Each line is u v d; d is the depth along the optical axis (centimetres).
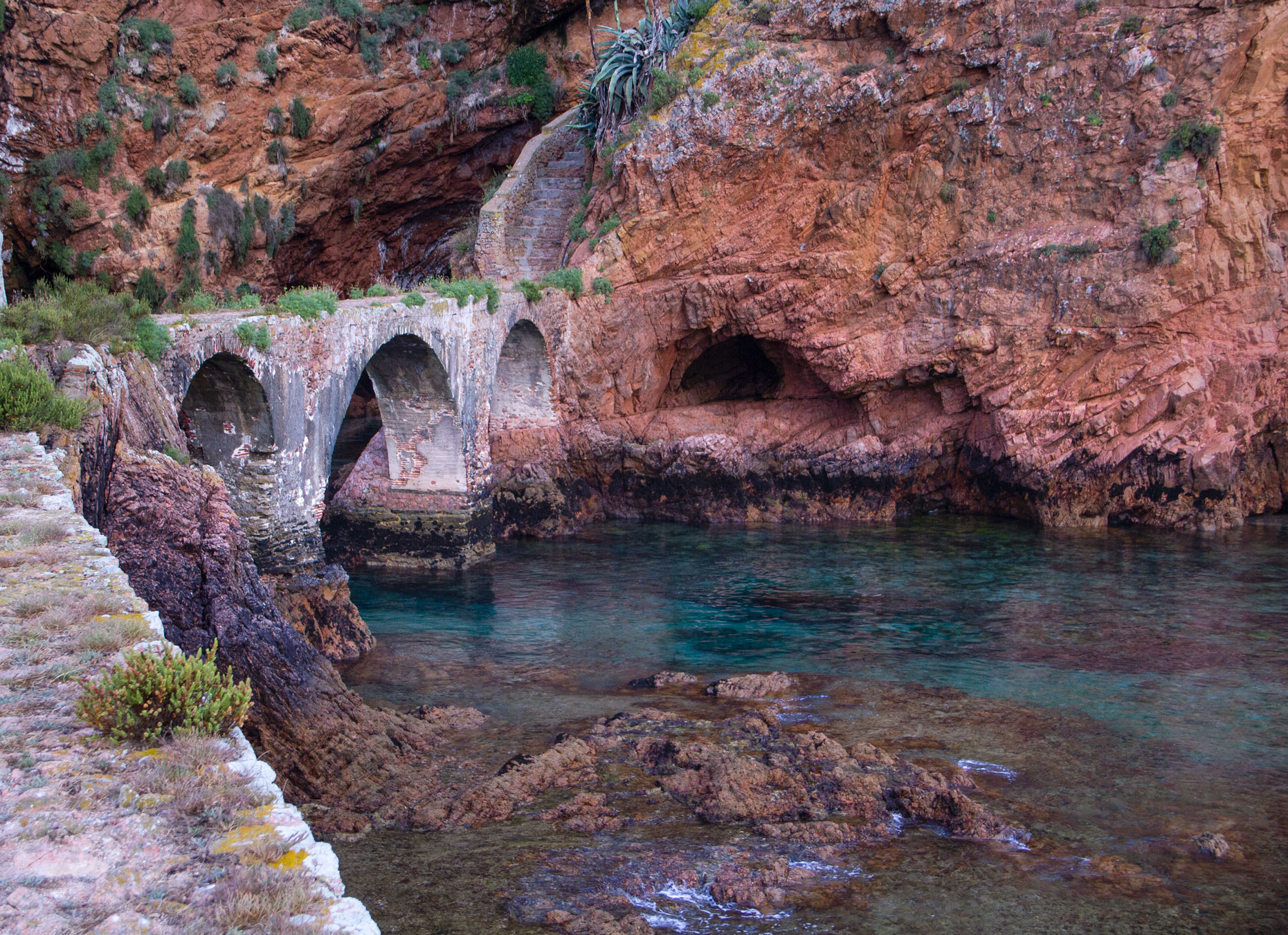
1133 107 2903
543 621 2214
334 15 3612
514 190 3650
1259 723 1609
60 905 440
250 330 1878
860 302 3183
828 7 3191
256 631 1352
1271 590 2366
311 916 442
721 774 1365
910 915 1083
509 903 1084
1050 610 2238
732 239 3238
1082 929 1059
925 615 2217
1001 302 3025
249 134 3531
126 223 3291
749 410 3400
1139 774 1427
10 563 818
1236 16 2794
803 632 2114
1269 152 2836
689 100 3209
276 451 2003
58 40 3083
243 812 522
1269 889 1138
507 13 3988
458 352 2653
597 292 3253
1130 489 3011
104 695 584
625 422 3356
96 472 1214
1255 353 2894
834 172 3195
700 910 1088
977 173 3078
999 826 1262
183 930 427
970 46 3045
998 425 3061
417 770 1422
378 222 4100
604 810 1316
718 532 3133
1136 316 2895
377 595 2453
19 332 1394
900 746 1520
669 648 2025
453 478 2728
